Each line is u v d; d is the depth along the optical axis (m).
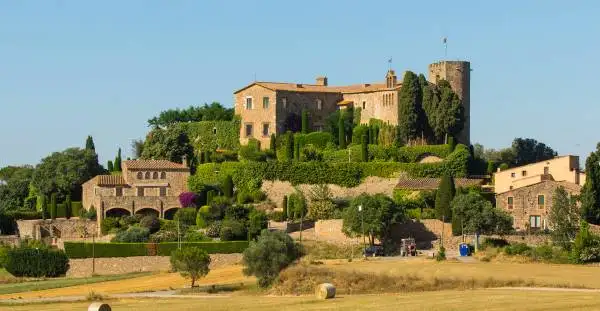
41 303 171.38
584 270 185.12
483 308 128.25
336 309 134.50
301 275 183.25
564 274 177.00
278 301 150.62
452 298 141.12
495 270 184.12
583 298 135.62
